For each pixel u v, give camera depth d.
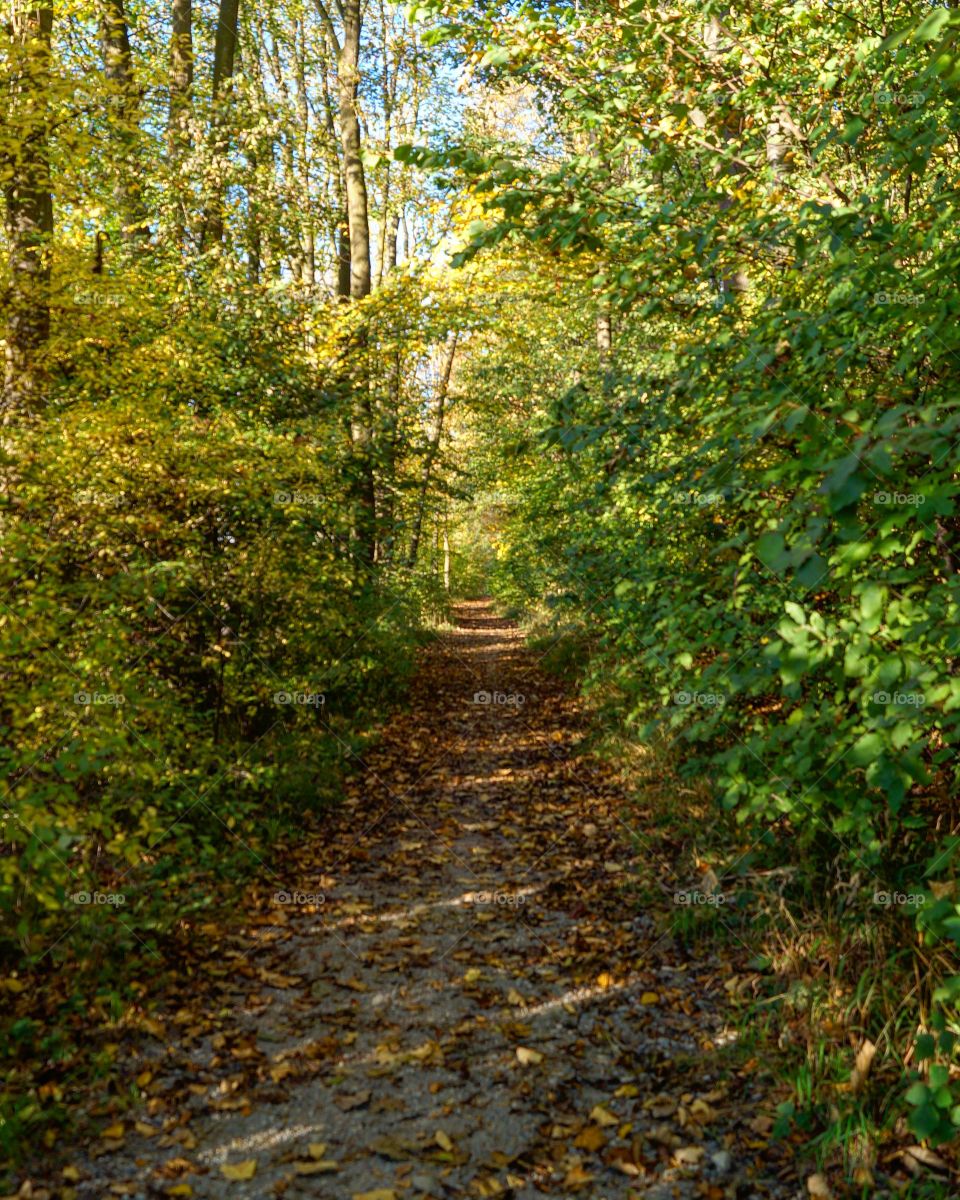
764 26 5.71
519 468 13.79
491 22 5.66
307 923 5.21
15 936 4.22
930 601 3.07
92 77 7.10
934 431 2.31
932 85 3.95
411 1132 3.35
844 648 3.37
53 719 4.30
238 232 11.58
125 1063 3.69
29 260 6.76
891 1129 3.18
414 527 15.53
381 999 4.36
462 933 5.11
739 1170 3.13
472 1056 3.87
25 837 3.69
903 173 4.69
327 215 13.42
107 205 9.06
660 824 6.39
